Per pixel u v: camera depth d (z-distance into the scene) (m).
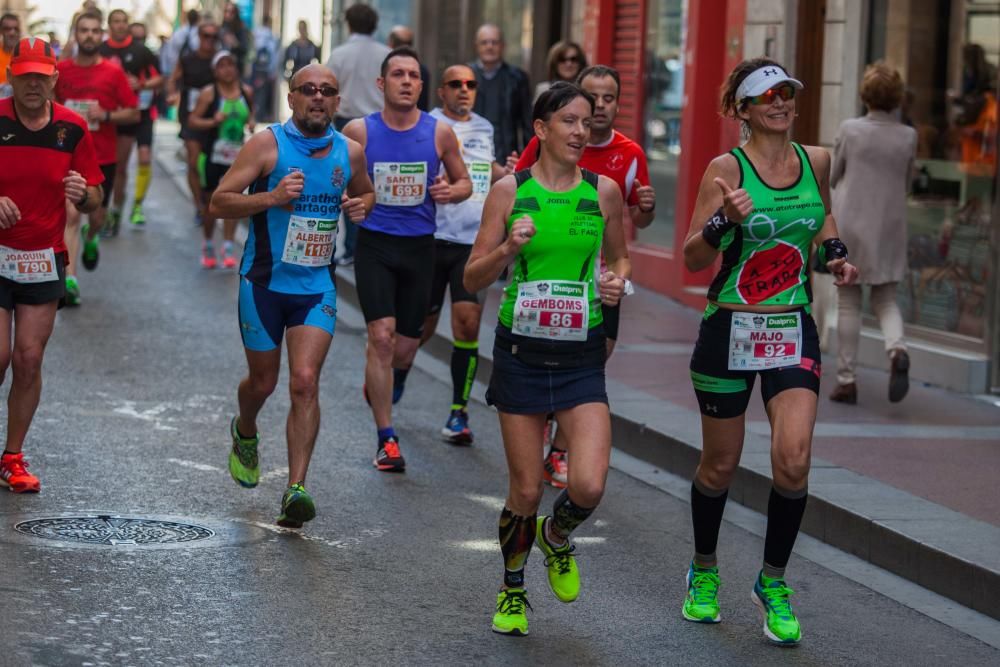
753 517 12.74
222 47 32.78
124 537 10.97
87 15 23.88
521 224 8.83
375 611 9.66
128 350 19.09
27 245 11.88
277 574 10.30
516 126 23.42
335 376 18.48
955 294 18.22
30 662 8.27
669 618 9.91
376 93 24.50
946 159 18.34
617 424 15.38
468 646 9.10
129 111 24.16
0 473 12.18
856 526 11.65
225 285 25.17
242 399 11.91
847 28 20.03
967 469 13.40
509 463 9.33
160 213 35.16
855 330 16.55
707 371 9.54
